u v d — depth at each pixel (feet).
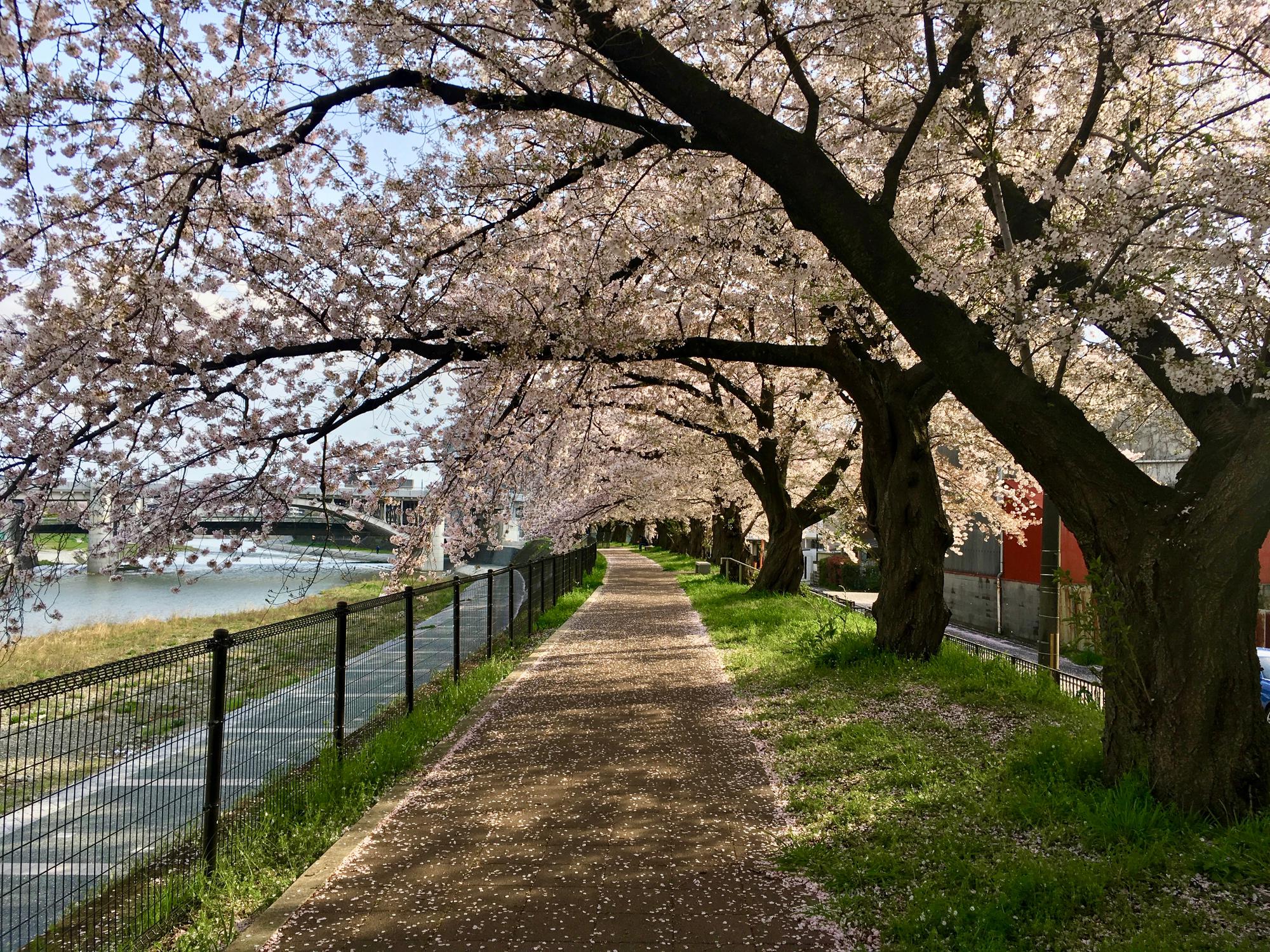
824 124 27.35
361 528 24.76
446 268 23.44
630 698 28.60
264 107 18.51
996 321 17.40
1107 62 21.50
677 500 95.14
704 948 11.25
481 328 23.16
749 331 36.29
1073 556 58.18
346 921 12.20
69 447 17.75
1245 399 16.14
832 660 31.53
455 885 13.43
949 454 62.69
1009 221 25.00
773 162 16.96
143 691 13.94
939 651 31.58
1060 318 16.26
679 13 19.93
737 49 25.80
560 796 18.04
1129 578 15.49
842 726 22.54
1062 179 21.16
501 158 25.25
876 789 17.53
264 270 20.65
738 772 19.74
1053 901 11.68
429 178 22.57
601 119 18.74
